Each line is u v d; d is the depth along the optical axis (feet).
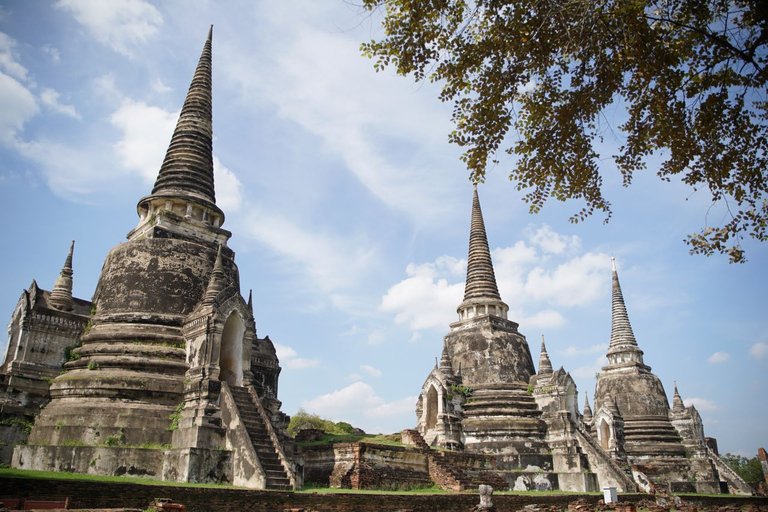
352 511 72.13
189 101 118.21
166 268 95.09
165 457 76.38
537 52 51.80
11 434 89.25
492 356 141.18
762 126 51.65
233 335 91.45
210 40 127.34
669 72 50.93
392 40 52.42
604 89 53.21
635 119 55.42
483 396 135.13
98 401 82.02
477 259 160.25
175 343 89.76
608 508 97.71
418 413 138.31
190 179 109.81
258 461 73.15
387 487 91.76
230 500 62.39
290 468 74.33
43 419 83.51
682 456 170.71
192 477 72.23
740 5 47.60
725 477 173.37
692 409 176.65
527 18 50.24
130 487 56.59
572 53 51.01
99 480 56.24
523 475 123.65
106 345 88.43
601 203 58.49
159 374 85.56
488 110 54.24
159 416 81.56
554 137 56.18
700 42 49.49
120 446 76.38
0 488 49.93
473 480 105.09
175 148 112.88
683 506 111.14
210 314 85.61
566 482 123.75
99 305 95.61
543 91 55.16
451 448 124.16
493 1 50.16
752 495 163.32
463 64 52.70
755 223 53.83
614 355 190.19
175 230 101.96
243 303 90.68
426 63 53.26
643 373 184.03
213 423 79.30
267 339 142.20
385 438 120.26
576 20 49.26
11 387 92.99
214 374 82.99
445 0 50.26
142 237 100.68
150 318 91.15
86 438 78.02
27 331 97.76
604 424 160.15
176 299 93.91
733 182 54.19
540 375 137.69
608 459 125.18
